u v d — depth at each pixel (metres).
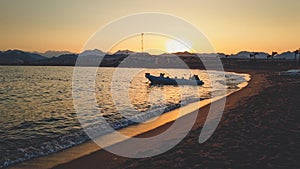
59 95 38.00
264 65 133.88
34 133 15.12
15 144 12.69
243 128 12.79
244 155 9.27
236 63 164.88
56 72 124.06
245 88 34.81
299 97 22.64
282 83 39.22
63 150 11.52
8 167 9.67
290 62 144.50
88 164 9.72
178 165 8.79
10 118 20.34
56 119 19.58
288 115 15.17
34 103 29.67
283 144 10.21
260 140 10.80
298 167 8.16
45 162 10.09
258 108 17.86
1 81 68.06
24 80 72.25
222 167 8.38
